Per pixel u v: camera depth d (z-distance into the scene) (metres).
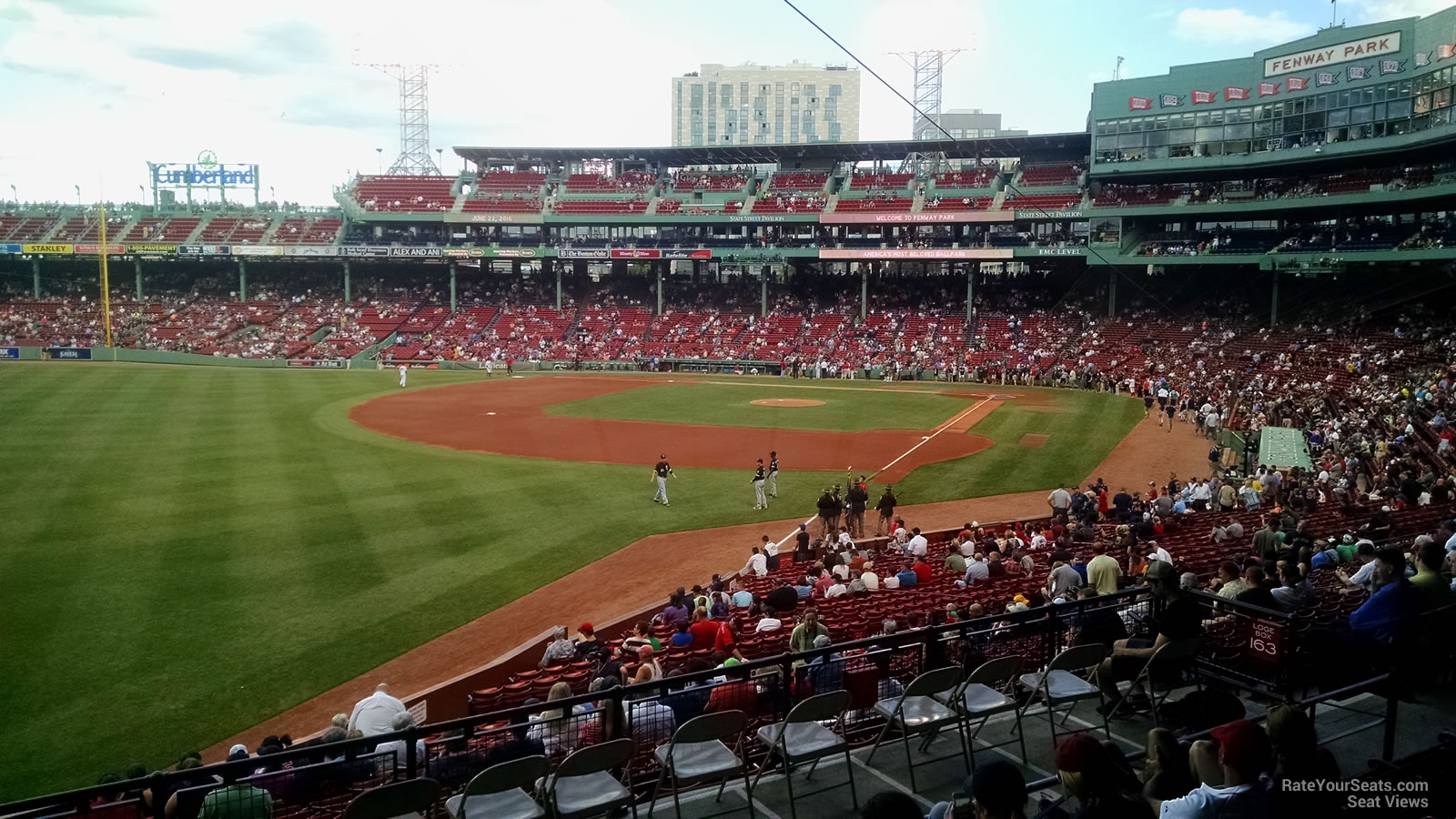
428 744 8.04
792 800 7.06
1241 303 69.12
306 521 24.62
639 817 7.18
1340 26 60.97
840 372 74.69
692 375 76.31
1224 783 5.34
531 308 89.25
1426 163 60.56
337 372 72.81
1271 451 31.66
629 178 91.88
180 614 17.45
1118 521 24.12
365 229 91.31
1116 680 8.45
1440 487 23.81
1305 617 9.60
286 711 13.62
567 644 14.00
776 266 88.56
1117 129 72.75
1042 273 82.56
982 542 20.48
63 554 21.08
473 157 93.81
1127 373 63.75
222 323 84.88
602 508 27.55
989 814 4.67
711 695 9.33
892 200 82.88
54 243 86.06
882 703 8.12
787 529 25.84
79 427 40.22
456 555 21.81
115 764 11.98
